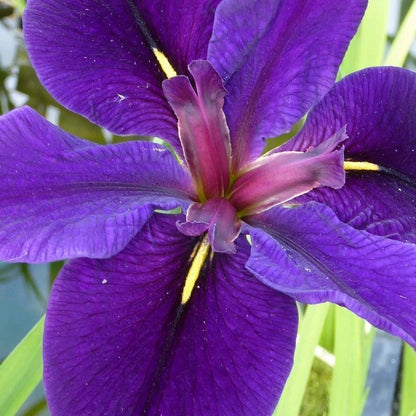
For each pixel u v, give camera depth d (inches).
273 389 7.8
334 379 10.6
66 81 8.4
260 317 7.9
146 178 8.4
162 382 7.7
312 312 10.3
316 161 8.5
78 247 7.4
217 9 8.3
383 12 10.7
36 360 9.1
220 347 7.9
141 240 8.0
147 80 8.7
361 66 10.7
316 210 8.6
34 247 7.3
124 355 7.6
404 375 12.0
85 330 7.5
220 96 8.4
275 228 8.7
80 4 8.3
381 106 9.1
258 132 9.0
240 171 9.0
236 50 8.5
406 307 7.5
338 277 7.9
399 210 9.2
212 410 7.7
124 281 7.8
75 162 7.9
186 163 9.0
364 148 9.2
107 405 7.4
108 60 8.5
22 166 7.6
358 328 10.5
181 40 8.8
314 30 8.5
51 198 7.6
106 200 7.9
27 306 14.5
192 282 8.1
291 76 8.8
